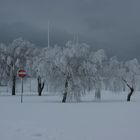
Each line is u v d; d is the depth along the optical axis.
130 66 49.28
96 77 38.28
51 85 37.22
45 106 25.77
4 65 56.94
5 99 39.94
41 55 49.06
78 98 36.31
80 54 37.88
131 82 47.31
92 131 11.88
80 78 36.94
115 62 47.78
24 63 57.66
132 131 11.98
